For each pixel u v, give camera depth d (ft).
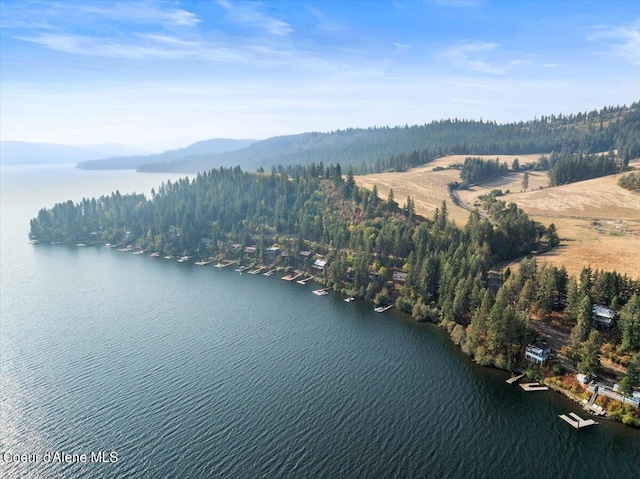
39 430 334.44
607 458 306.96
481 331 451.94
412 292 581.94
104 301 616.80
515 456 310.04
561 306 490.49
